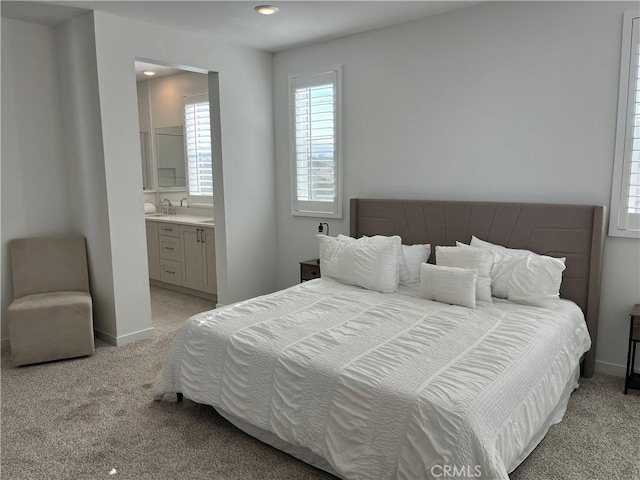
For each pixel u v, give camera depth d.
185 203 6.20
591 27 3.12
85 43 3.64
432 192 3.98
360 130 4.36
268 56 4.88
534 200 3.47
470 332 2.55
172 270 5.68
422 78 3.91
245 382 2.46
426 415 1.85
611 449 2.42
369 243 3.62
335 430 2.08
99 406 2.91
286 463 2.35
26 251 3.84
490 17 3.51
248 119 4.76
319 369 2.19
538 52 3.34
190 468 2.31
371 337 2.51
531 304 3.05
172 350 2.88
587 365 3.23
